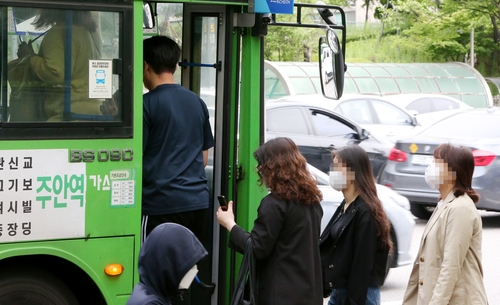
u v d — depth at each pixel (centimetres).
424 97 2423
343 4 3669
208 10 587
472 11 3459
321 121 1477
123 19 494
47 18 480
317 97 1773
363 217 545
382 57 3759
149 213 532
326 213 894
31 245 477
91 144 489
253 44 567
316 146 1447
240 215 577
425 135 1406
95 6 489
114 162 495
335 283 555
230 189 573
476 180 1299
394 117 1881
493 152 1310
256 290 487
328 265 559
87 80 489
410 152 1358
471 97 3144
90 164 489
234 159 571
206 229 584
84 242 490
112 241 496
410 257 917
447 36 3572
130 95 497
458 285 502
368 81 2933
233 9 554
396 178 1364
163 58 548
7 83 473
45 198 479
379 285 557
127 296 503
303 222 485
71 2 485
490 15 3484
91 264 493
